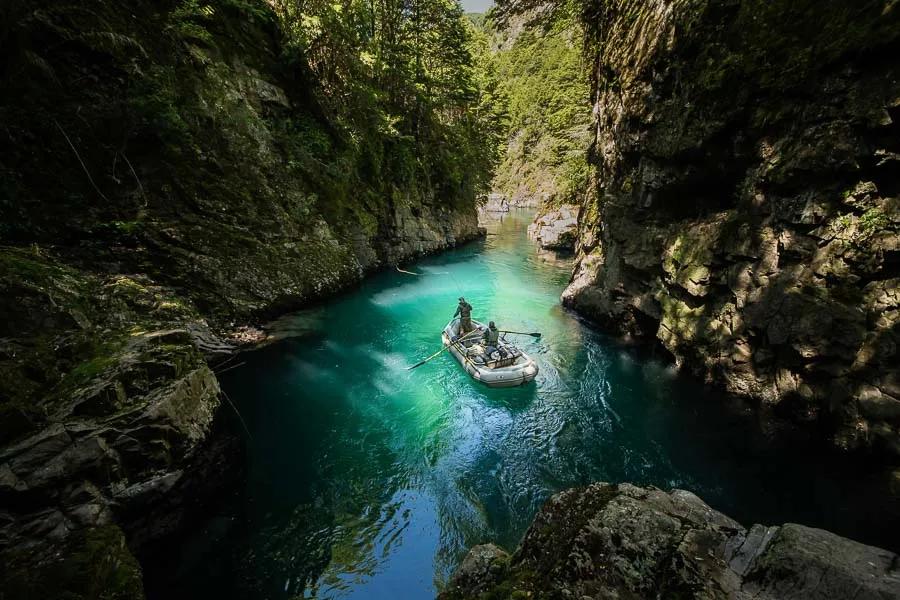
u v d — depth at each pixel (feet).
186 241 35.50
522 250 90.63
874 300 20.74
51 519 15.02
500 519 20.48
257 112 48.11
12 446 15.06
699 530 9.53
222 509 20.49
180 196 36.40
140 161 34.27
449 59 95.71
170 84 36.52
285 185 48.42
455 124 107.24
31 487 14.88
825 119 22.95
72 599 12.50
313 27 55.67
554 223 90.74
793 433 23.97
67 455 15.76
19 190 27.17
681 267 32.27
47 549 14.14
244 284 39.42
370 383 32.63
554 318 46.70
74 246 29.27
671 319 33.30
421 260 78.64
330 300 50.26
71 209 29.58
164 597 16.46
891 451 19.33
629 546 9.39
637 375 33.17
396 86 79.46
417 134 87.61
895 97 19.74
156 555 17.78
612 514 10.27
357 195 63.93
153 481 17.62
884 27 20.13
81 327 21.11
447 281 63.10
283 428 26.81
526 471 23.56
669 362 34.63
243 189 42.47
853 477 20.59
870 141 20.84
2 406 15.51
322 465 23.86
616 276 41.60
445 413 28.99
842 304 21.72
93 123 31.12
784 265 25.17
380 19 75.25
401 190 77.66
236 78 46.06
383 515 20.72
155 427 18.08
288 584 17.21
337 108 61.46
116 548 14.64
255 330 38.50
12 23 27.73
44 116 28.76
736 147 28.73
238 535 19.27
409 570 17.94
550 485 22.48
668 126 33.83
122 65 33.04
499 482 22.84
